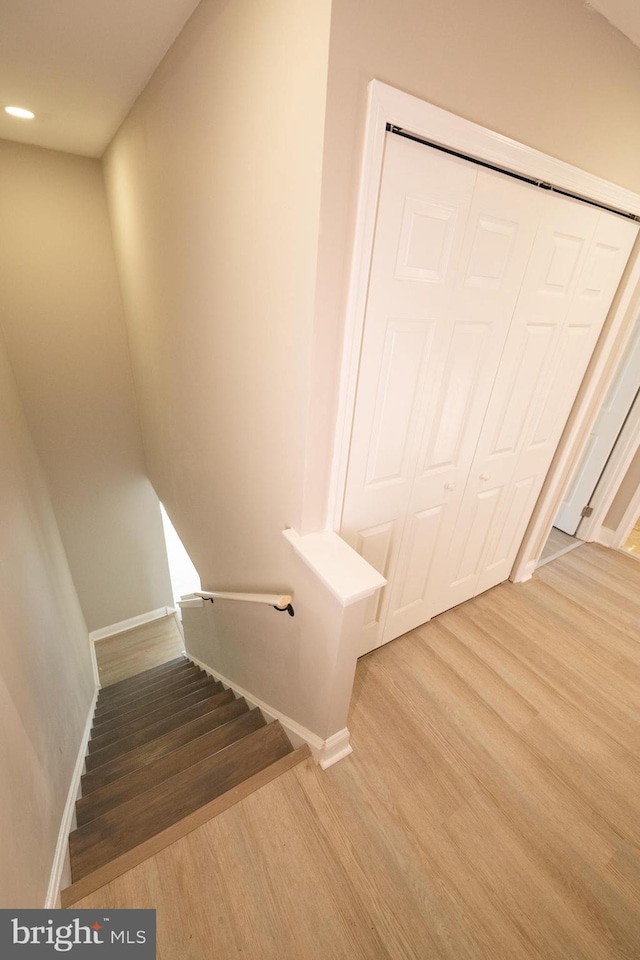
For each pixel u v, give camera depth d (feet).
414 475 5.18
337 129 2.74
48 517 9.62
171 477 9.61
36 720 4.93
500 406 5.61
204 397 6.19
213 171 4.33
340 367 3.68
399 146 3.15
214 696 8.07
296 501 4.26
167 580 14.56
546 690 6.07
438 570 6.60
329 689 4.38
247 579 6.17
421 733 5.34
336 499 4.35
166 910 3.68
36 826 3.99
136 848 4.07
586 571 9.04
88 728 8.46
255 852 4.09
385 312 3.79
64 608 9.07
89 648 12.55
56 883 3.95
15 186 8.52
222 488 6.34
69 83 5.64
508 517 7.22
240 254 4.18
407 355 4.21
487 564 7.58
